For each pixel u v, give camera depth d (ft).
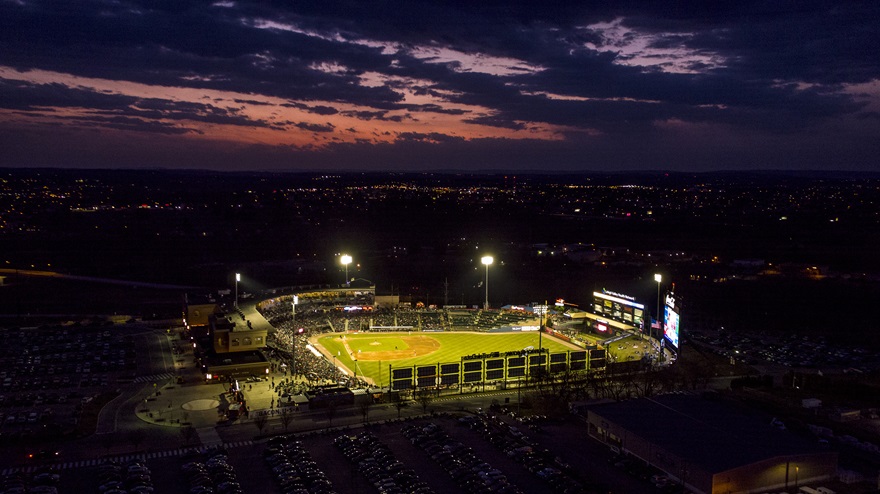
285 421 426.10
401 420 441.68
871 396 513.86
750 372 595.06
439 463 371.35
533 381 531.91
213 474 351.87
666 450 355.77
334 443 400.88
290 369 558.56
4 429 425.28
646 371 546.67
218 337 566.36
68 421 437.17
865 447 401.90
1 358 599.98
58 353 616.80
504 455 384.88
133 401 482.28
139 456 380.58
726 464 337.31
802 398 509.35
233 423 435.94
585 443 405.80
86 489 336.49
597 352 577.43
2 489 328.90
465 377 521.24
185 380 531.91
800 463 350.64
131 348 637.71
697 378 539.29
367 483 347.15
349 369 581.94
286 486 336.49
